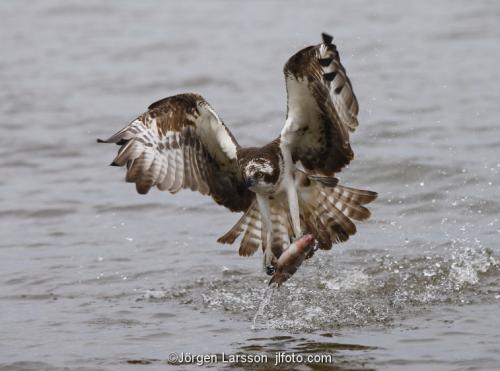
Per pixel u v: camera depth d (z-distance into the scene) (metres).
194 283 14.00
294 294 13.29
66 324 12.49
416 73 24.89
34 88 26.66
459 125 20.77
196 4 35.44
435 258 14.38
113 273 14.63
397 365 10.56
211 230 16.62
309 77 11.56
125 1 36.66
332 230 12.60
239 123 22.38
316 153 12.48
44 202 18.52
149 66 28.08
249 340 11.62
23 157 21.47
